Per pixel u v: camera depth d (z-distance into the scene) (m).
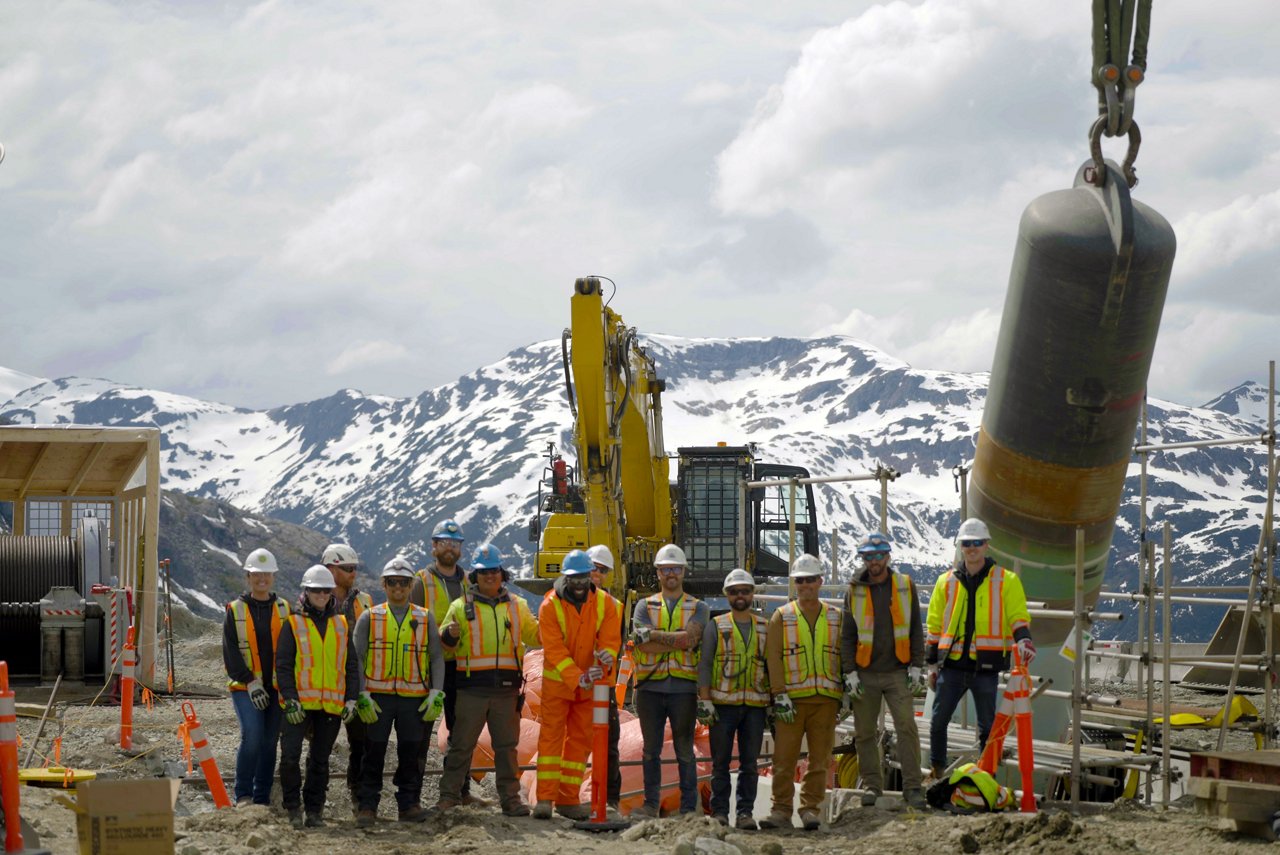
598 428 22.97
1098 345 13.88
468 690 12.54
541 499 32.12
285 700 11.88
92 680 21.02
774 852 10.78
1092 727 16.64
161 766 15.70
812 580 12.55
